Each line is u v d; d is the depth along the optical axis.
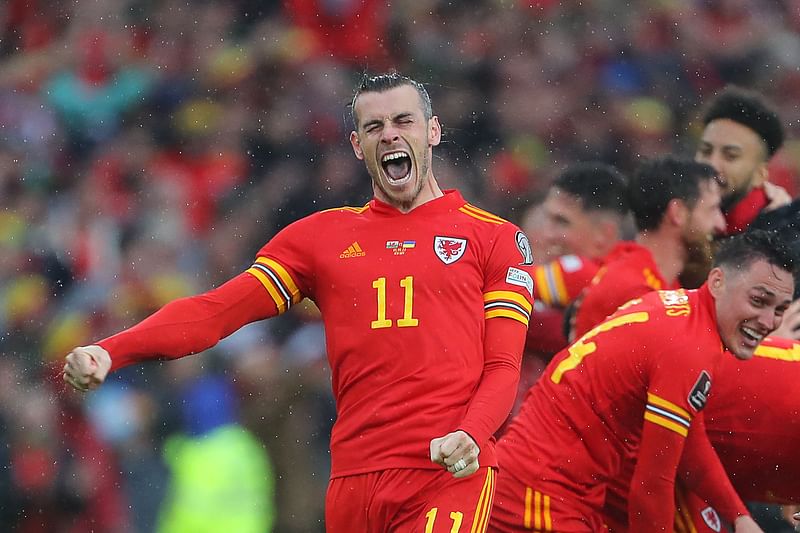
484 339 17.47
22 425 36.19
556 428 20.20
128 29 51.12
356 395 17.45
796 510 23.22
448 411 17.08
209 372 36.94
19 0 51.81
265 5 51.41
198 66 50.12
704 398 19.12
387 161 17.73
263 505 33.78
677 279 24.70
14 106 49.12
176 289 43.38
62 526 35.78
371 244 17.69
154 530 35.88
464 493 16.94
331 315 17.69
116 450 36.16
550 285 26.44
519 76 51.38
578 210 27.08
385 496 17.05
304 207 46.81
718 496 19.80
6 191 46.94
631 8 53.97
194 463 31.56
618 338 19.62
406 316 17.28
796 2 56.94
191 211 46.22
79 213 45.72
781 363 20.19
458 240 17.64
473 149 49.62
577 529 20.05
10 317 41.94
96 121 48.97
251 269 18.00
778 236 21.30
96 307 42.41
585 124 51.25
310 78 49.38
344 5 50.78
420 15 51.72
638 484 19.33
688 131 52.62
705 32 54.66
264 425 36.47
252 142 48.28
